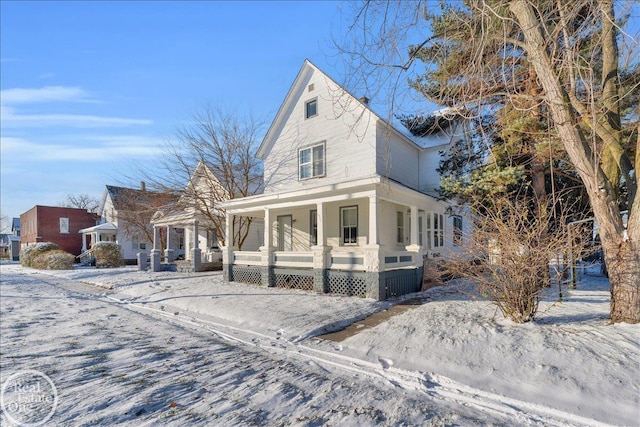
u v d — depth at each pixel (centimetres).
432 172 1541
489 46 604
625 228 578
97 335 657
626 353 425
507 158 1065
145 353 541
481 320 600
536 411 344
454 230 1009
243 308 834
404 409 353
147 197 2011
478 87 623
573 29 540
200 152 1809
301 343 587
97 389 404
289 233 1546
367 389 402
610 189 555
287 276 1178
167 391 398
